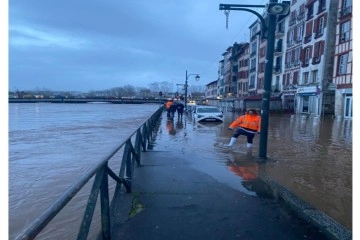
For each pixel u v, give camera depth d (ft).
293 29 144.05
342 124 74.64
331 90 111.86
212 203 15.57
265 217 13.75
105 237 11.37
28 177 26.55
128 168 17.61
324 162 27.37
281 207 15.03
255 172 22.80
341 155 31.07
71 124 89.20
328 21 114.01
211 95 391.45
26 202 20.11
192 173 21.95
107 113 161.48
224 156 29.78
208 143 39.55
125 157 16.99
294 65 141.59
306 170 24.13
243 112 148.15
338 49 104.83
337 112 105.60
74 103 362.53
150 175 21.21
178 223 13.08
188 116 103.30
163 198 16.25
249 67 210.38
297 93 133.59
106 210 11.44
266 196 16.72
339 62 104.88
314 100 119.34
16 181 25.14
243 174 21.95
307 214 14.17
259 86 187.01
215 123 75.00
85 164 32.37
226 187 18.38
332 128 63.93
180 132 53.42
